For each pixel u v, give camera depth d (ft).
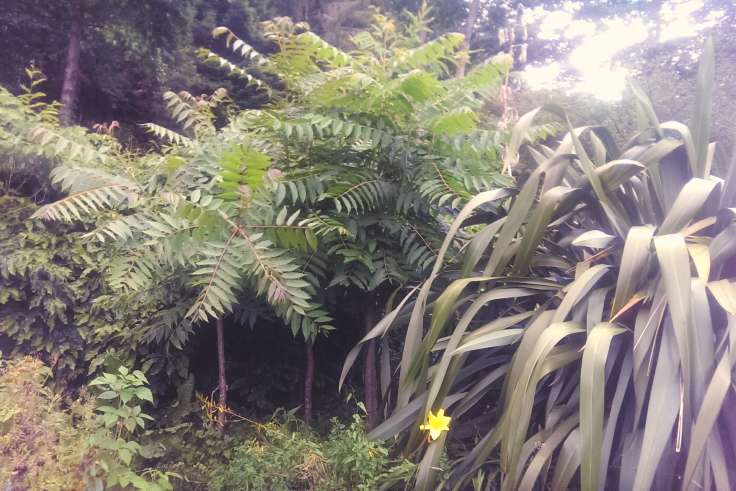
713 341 4.82
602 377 4.64
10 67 24.47
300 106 7.64
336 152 7.64
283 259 6.39
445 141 7.27
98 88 28.48
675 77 17.43
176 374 8.25
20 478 4.79
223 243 6.17
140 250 7.22
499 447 6.34
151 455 6.59
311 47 7.18
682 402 4.30
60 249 8.06
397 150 7.22
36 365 6.07
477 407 7.09
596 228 7.12
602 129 6.98
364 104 7.14
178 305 7.63
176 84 30.14
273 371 8.89
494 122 10.48
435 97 7.14
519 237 7.35
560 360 5.41
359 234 7.27
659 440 4.38
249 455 6.64
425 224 7.89
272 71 7.83
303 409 8.86
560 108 6.65
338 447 6.32
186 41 28.78
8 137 7.76
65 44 25.49
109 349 7.92
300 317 7.07
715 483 4.57
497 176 7.58
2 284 7.68
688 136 6.22
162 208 7.08
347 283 7.05
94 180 6.88
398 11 36.99
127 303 7.84
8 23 23.72
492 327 6.05
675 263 4.76
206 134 8.82
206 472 6.90
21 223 7.98
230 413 7.89
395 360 8.87
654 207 6.79
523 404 4.97
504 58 6.83
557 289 6.40
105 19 24.14
